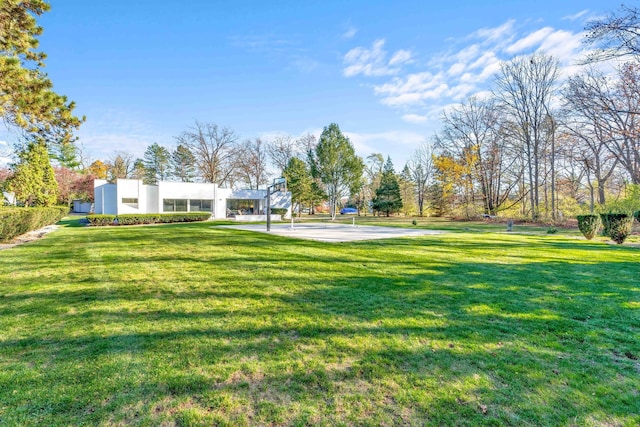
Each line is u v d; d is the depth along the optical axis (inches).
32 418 70.7
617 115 669.3
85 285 193.0
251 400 78.2
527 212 952.9
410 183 1710.1
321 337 116.2
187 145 1428.4
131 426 68.3
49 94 299.6
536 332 119.9
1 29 267.6
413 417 71.6
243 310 146.3
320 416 72.0
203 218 1015.0
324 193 1302.9
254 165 1563.7
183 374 90.0
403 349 106.0
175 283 197.8
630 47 497.4
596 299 160.9
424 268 241.8
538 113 914.7
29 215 485.1
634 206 601.9
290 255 307.6
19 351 104.3
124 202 964.0
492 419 70.7
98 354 102.3
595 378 88.0
